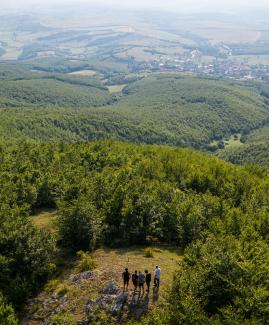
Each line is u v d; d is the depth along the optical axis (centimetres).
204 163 9294
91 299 4084
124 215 5666
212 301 3659
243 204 7081
